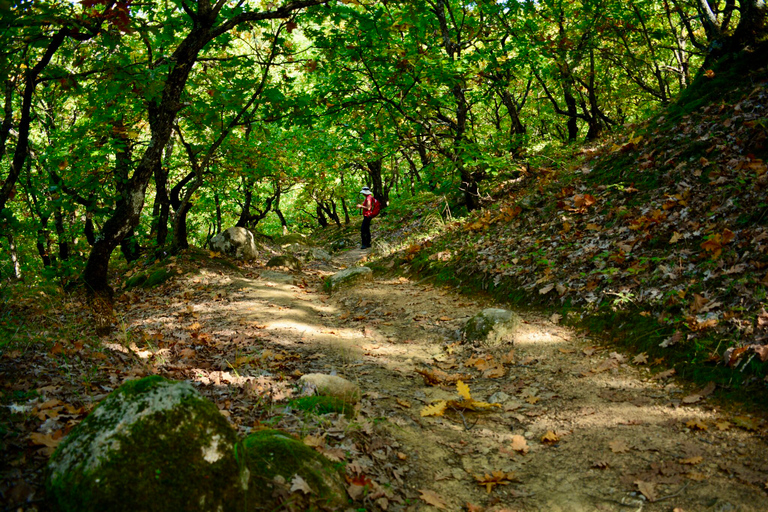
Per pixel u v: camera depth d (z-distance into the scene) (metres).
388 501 2.40
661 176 6.43
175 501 1.73
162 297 8.05
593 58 12.02
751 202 4.91
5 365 3.25
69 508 1.69
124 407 1.89
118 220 6.02
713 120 6.63
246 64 7.73
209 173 11.56
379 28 7.35
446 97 9.11
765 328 3.64
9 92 4.21
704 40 12.95
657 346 4.15
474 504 2.55
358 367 4.59
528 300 5.85
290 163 14.39
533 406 3.71
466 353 4.93
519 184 10.95
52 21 3.35
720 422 3.10
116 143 8.16
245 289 8.23
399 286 7.74
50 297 6.12
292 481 2.18
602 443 3.08
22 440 2.21
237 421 2.98
